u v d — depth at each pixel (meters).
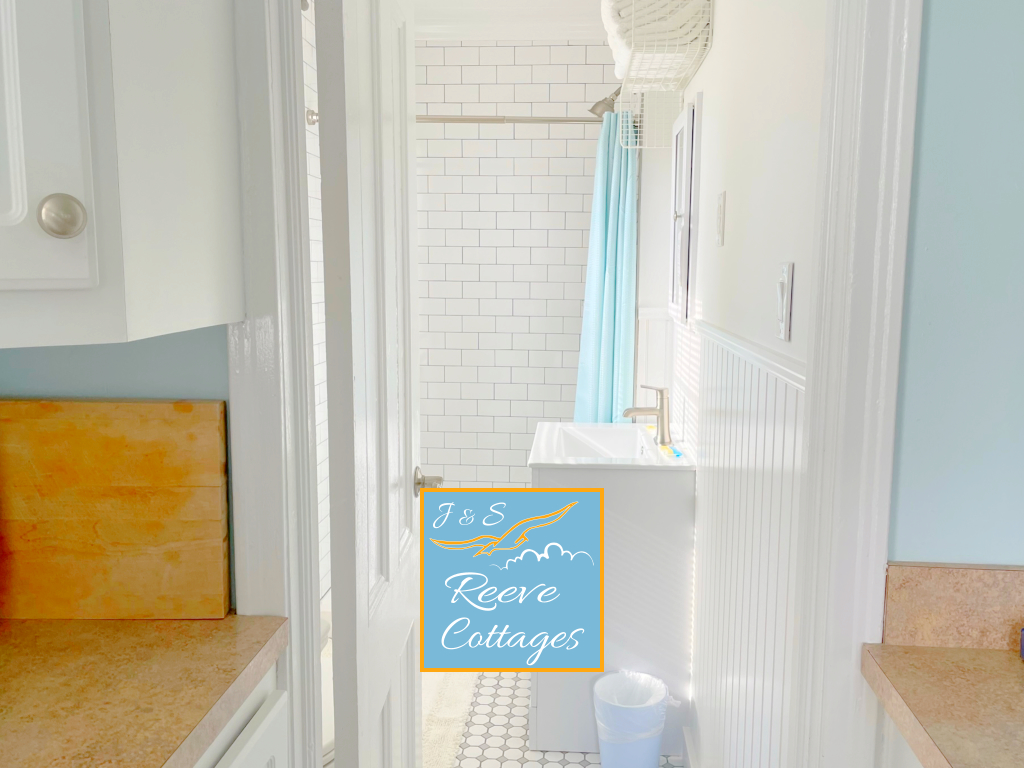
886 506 1.03
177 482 1.08
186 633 1.06
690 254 2.41
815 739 1.09
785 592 1.34
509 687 2.84
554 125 3.64
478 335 3.79
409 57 1.55
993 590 1.03
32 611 1.09
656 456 2.50
